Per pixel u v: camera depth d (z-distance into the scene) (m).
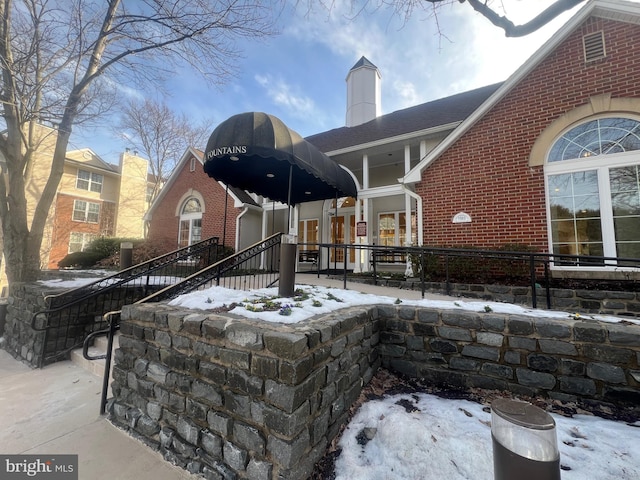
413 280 6.10
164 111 20.66
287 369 1.73
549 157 5.51
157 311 2.62
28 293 4.97
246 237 10.78
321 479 1.89
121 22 6.61
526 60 5.63
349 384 2.53
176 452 2.19
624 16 5.02
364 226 8.50
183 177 12.54
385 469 1.94
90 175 18.84
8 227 6.69
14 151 6.74
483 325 2.92
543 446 1.28
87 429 2.64
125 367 2.76
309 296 3.49
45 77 6.52
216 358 2.10
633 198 4.83
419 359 3.16
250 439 1.83
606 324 2.58
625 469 1.79
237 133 4.96
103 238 13.97
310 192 8.41
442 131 7.84
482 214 5.98
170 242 12.02
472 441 2.04
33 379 3.82
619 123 5.00
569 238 5.23
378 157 9.98
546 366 2.66
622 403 2.39
